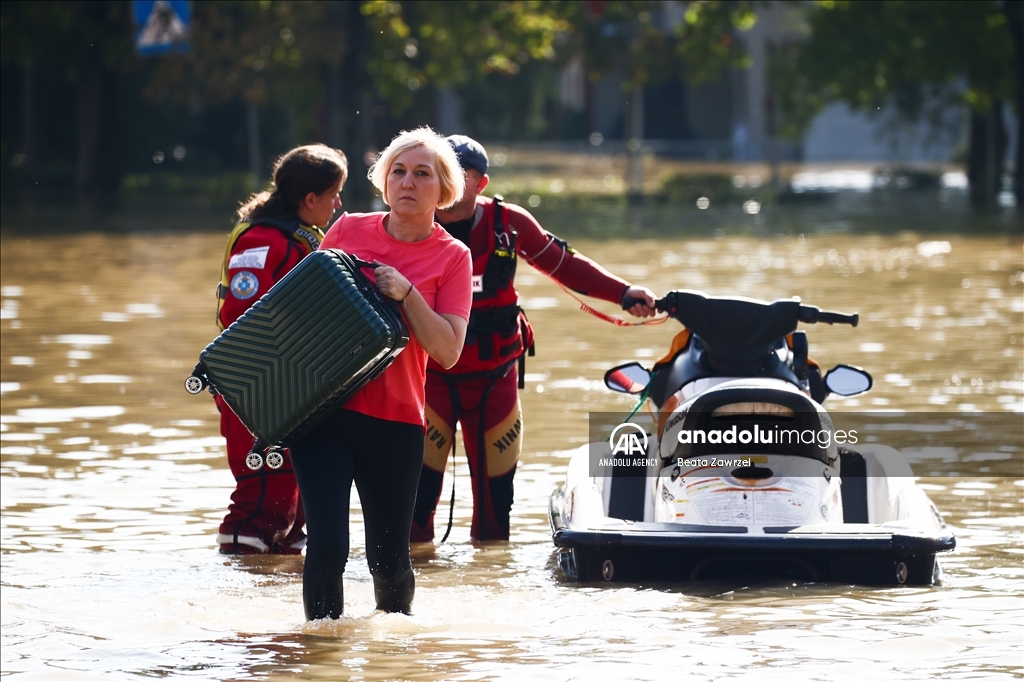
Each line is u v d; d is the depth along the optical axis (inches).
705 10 5428.2
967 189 5807.1
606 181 6284.5
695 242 3356.3
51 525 970.1
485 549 930.7
